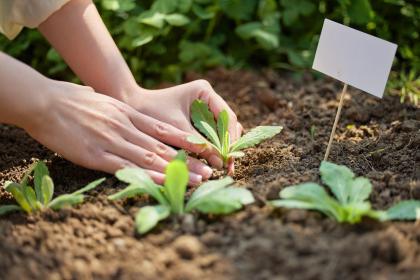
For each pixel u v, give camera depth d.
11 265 0.59
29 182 0.75
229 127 0.78
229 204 0.62
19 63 0.68
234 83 1.01
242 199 0.63
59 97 0.70
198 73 1.03
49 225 0.64
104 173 0.74
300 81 1.02
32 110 0.68
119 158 0.70
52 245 0.61
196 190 0.66
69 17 0.77
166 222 0.63
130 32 0.95
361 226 0.61
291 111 0.92
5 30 0.79
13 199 0.71
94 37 0.78
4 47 1.02
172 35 1.05
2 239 0.62
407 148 0.76
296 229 0.61
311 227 0.61
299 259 0.58
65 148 0.70
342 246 0.58
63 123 0.69
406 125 0.80
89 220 0.65
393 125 0.82
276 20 1.03
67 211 0.65
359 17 0.98
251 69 1.06
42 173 0.70
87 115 0.71
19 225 0.64
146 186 0.65
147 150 0.71
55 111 0.69
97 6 1.01
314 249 0.58
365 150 0.78
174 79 1.02
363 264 0.57
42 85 0.69
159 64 1.06
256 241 0.60
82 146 0.70
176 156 0.68
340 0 0.98
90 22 0.78
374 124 0.86
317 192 0.63
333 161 0.76
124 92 0.78
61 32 0.78
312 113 0.90
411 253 0.58
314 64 0.74
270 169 0.75
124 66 0.79
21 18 0.76
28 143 0.83
